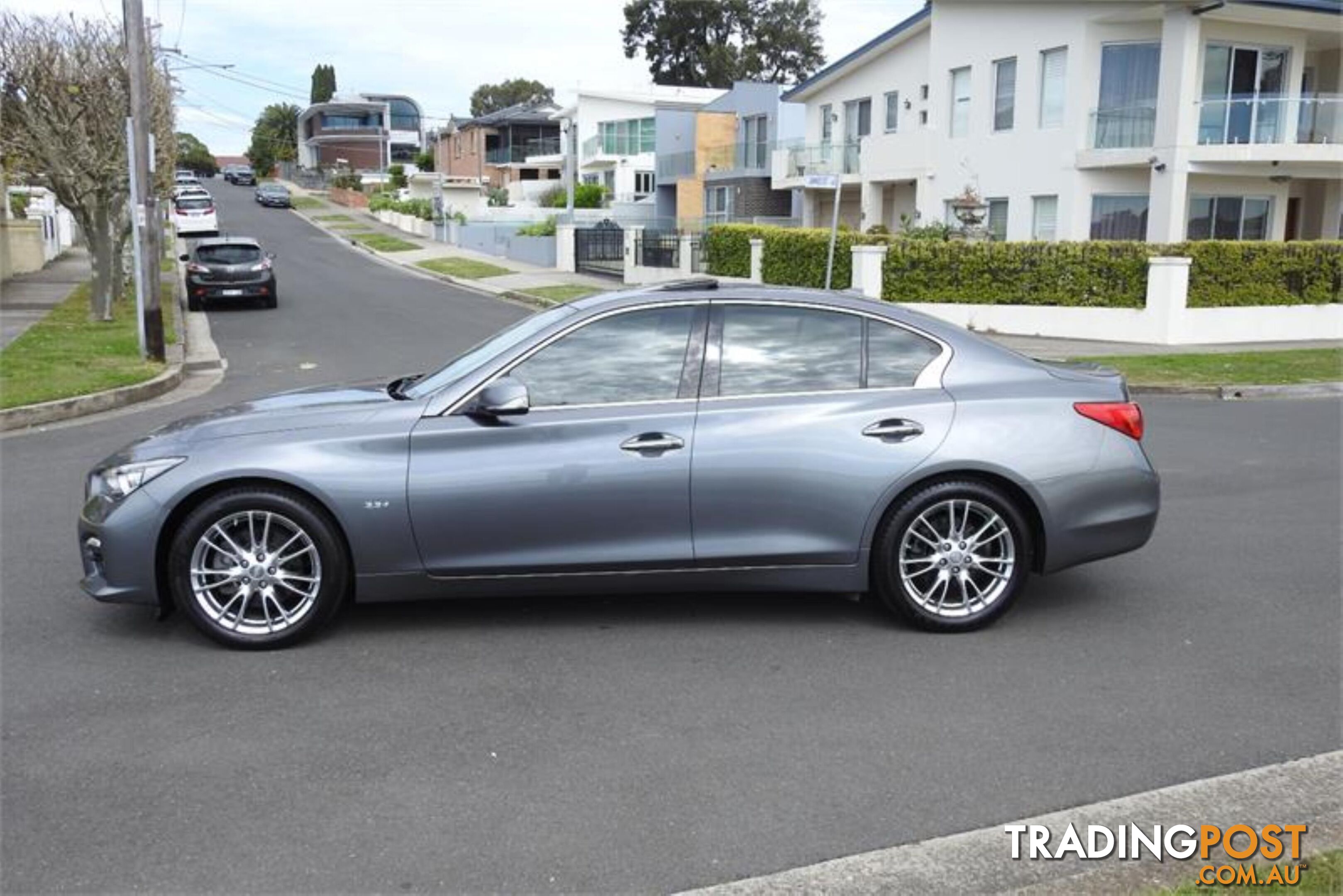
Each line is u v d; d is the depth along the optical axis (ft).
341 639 17.44
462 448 16.81
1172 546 23.04
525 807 12.31
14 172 65.41
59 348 52.90
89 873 11.06
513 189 212.02
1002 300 72.02
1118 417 17.98
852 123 118.01
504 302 92.07
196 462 16.57
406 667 16.33
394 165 284.20
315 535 16.74
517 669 16.25
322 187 300.81
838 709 14.89
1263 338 70.23
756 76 253.03
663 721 14.49
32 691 15.47
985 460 17.25
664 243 103.91
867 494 17.16
